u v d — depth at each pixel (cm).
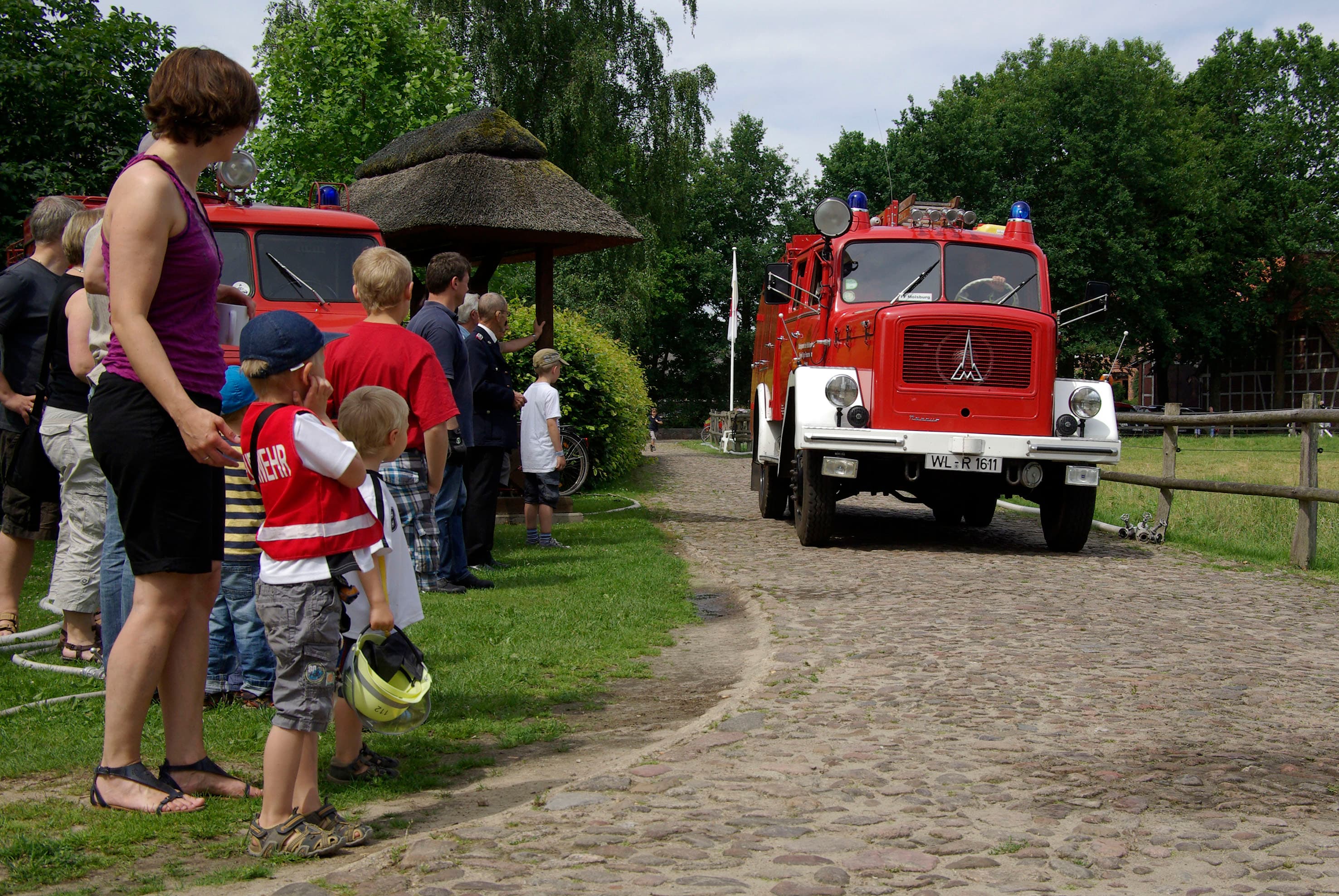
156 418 343
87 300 463
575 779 383
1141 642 615
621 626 662
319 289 955
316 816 330
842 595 764
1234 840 321
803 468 1023
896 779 374
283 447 321
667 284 6212
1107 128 4731
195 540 351
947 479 1050
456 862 300
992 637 620
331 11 1912
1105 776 379
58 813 352
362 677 325
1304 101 5747
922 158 4659
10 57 1498
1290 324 6088
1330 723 453
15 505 621
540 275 1213
